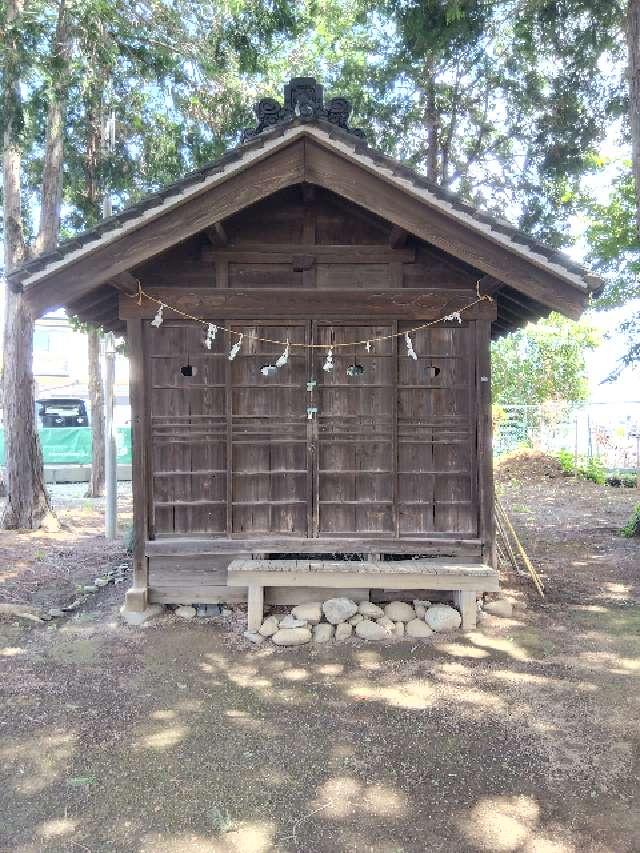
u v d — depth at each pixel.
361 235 5.46
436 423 5.38
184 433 5.35
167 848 2.55
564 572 6.93
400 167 4.56
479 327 5.35
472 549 5.30
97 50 8.85
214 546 5.32
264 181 4.68
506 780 2.99
